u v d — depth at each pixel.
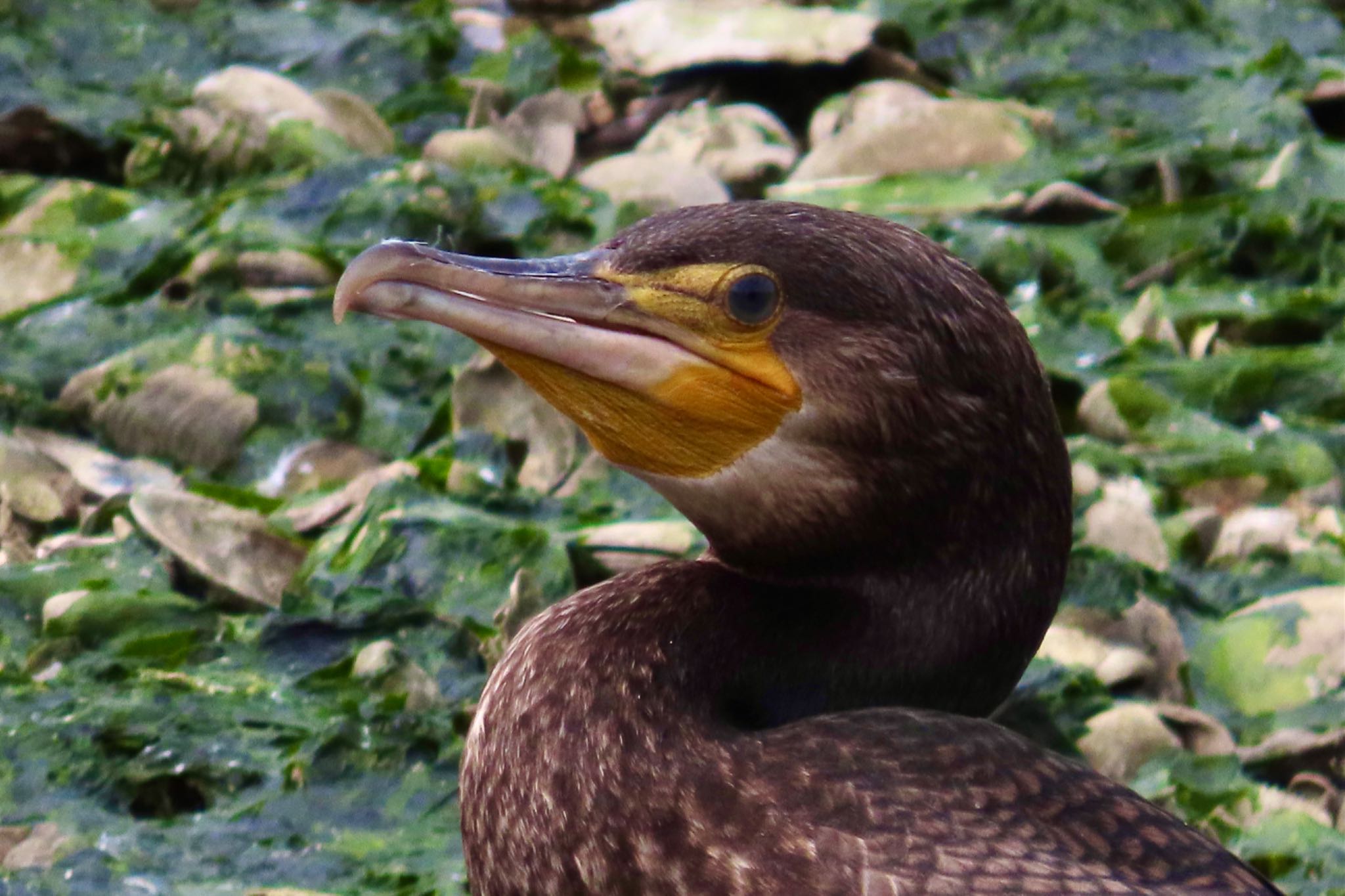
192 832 8.72
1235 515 11.35
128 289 13.35
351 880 8.45
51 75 16.92
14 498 11.11
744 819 6.25
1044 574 6.95
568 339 6.85
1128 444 12.21
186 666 9.76
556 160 15.64
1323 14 19.09
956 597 6.84
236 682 9.62
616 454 7.11
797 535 6.86
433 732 9.25
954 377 6.66
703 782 6.32
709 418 6.83
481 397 11.79
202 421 11.70
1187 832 6.37
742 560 6.98
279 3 18.78
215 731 9.24
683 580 6.91
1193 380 12.76
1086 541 11.04
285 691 9.58
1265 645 10.20
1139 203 15.45
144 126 15.59
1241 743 9.83
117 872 8.41
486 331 6.86
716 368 6.79
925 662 6.86
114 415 11.77
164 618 10.02
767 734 6.46
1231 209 14.56
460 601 10.14
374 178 14.38
